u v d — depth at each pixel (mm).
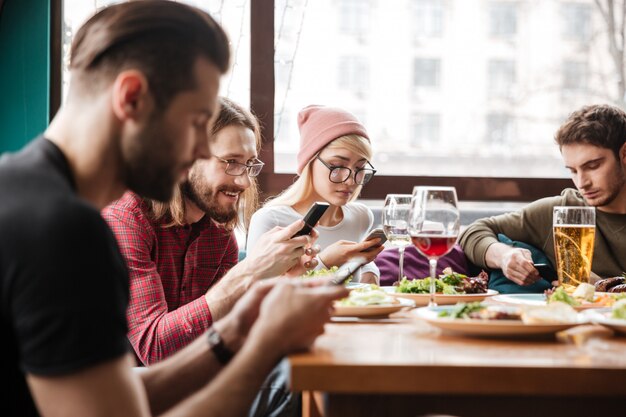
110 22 918
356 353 992
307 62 3314
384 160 3432
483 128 3480
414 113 3432
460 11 3445
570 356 981
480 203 3387
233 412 914
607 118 2531
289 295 972
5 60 2963
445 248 1379
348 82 3363
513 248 2508
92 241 784
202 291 2074
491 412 1017
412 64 3416
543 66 3525
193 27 947
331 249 2088
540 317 1117
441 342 1099
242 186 2037
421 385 913
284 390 1717
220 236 2115
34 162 851
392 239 1943
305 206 2590
